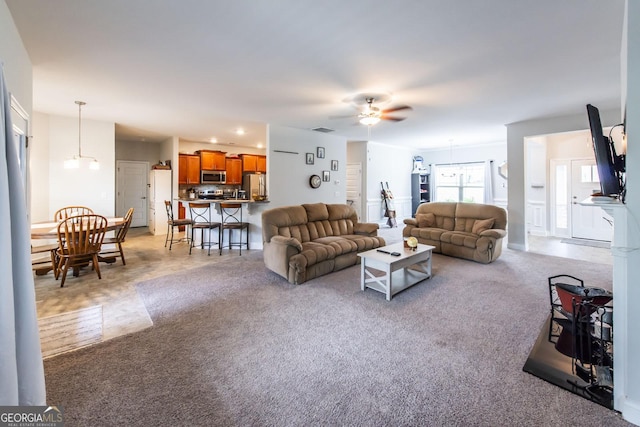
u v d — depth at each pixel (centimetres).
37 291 338
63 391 174
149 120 540
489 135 694
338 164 701
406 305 301
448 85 348
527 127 540
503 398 168
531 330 246
